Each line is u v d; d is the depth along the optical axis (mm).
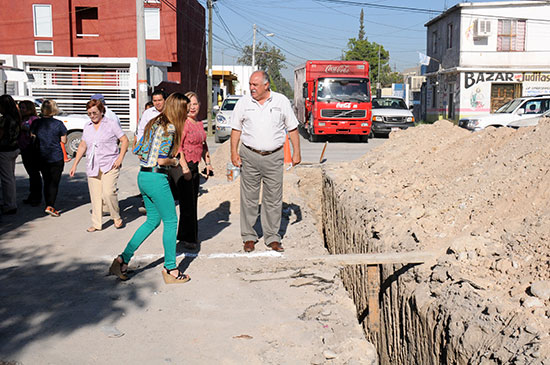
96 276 5465
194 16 40531
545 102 17828
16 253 6250
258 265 5652
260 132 5828
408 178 7703
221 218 7875
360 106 22094
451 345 3418
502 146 6629
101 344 4039
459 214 5289
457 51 34438
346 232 7305
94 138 7090
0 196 9750
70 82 28094
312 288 5172
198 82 42656
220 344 4055
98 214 7227
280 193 6102
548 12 33156
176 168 6094
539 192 4840
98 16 32125
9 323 4367
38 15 31516
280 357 3854
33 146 7945
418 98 49375
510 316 3297
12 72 21094
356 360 3705
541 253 3959
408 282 4461
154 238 6836
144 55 19219
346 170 10039
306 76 24016
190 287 5172
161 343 4070
